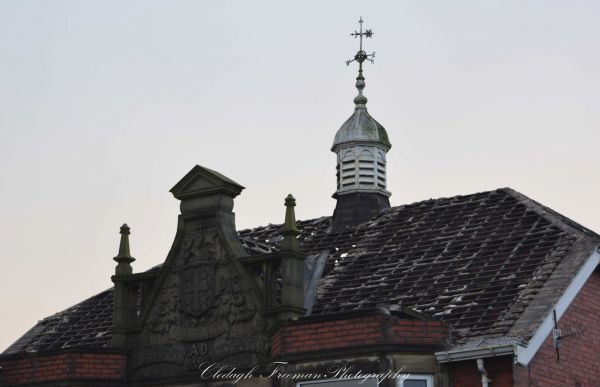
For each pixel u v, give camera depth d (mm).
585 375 36531
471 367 34125
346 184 49750
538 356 34625
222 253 38312
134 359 39125
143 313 39188
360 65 52562
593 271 37906
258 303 37188
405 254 42094
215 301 38062
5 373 39656
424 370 34219
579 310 37062
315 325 35281
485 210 43531
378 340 34219
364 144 50062
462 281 38625
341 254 44094
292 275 37062
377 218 46719
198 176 39062
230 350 37406
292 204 37812
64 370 38562
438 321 34688
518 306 35875
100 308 47156
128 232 40281
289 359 35375
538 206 42156
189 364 38094
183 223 39188
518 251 39312
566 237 39062
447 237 42344
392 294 39281
